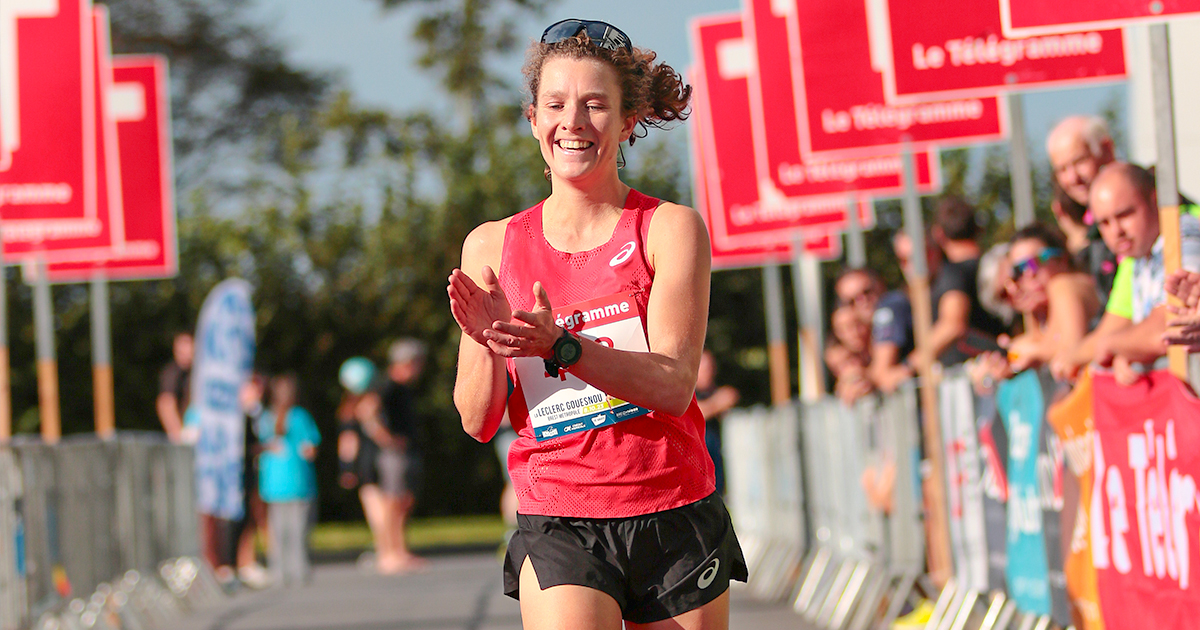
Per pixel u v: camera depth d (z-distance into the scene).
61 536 20.94
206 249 60.38
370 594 31.12
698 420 8.80
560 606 8.35
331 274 61.69
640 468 8.53
